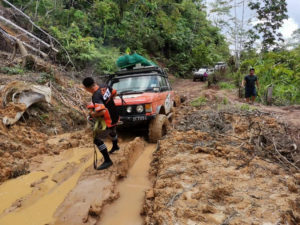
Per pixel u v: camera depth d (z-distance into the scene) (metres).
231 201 2.46
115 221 2.68
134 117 5.21
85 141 5.46
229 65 23.03
